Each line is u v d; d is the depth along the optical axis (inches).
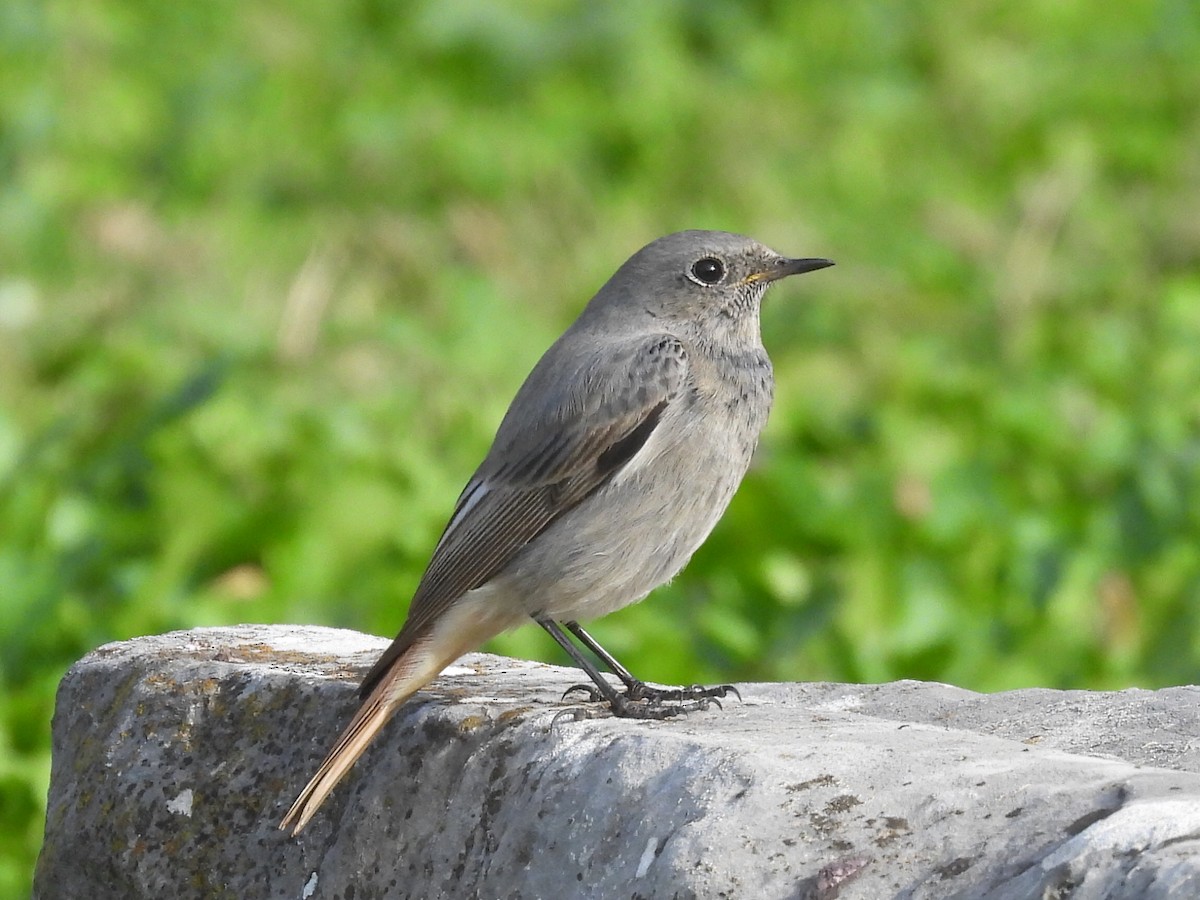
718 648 477.1
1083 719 303.7
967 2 1093.1
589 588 339.3
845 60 1035.3
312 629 358.3
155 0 1058.7
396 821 287.0
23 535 525.7
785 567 498.6
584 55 1004.6
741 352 360.5
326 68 979.3
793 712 304.2
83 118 913.5
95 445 566.6
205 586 499.8
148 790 310.8
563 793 267.4
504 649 468.4
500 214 807.1
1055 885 217.5
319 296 701.3
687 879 242.1
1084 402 636.7
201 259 753.0
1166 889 208.4
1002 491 552.7
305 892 291.7
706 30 1056.8
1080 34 1076.5
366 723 289.1
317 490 527.5
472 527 339.0
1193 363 669.3
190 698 316.2
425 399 622.5
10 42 986.1
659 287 362.9
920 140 944.9
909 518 529.3
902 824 238.5
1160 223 823.7
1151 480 549.6
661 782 257.9
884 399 636.7
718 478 347.9
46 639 470.6
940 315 725.3
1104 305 743.7
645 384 340.5
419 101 952.3
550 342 706.8
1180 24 1081.4
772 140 919.7
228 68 970.7
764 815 244.5
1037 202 814.5
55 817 322.7
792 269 366.0
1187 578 509.4
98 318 679.1
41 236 786.2
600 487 337.7
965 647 483.2
